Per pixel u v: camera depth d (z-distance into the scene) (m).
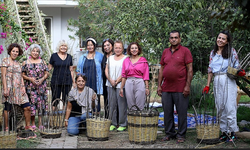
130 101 5.50
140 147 4.58
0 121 5.75
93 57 6.06
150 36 6.44
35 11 9.74
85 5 11.00
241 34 6.02
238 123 6.40
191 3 5.77
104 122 4.99
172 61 4.83
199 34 6.01
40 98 5.77
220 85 4.81
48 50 9.12
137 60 5.55
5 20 7.29
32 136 5.18
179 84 4.80
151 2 6.27
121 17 7.00
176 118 6.61
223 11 4.52
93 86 5.95
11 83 5.12
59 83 6.11
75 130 5.39
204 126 4.70
